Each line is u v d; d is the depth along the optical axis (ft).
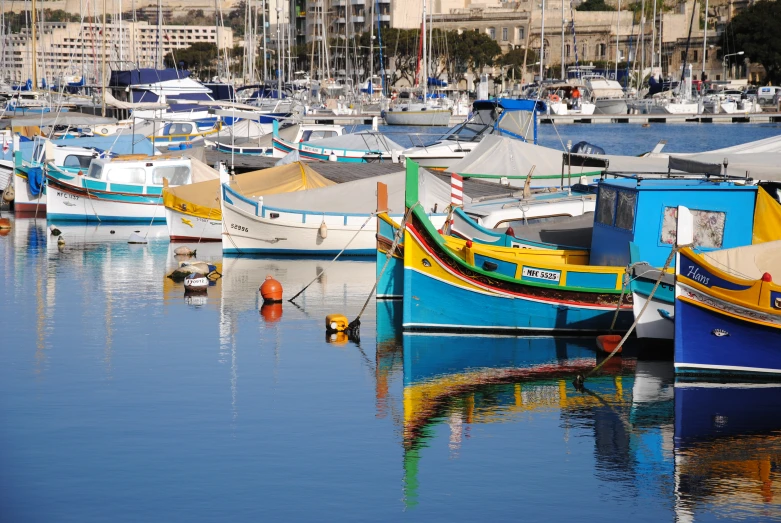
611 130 375.66
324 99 464.65
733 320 71.87
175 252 134.62
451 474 57.31
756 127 382.63
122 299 104.99
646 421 65.77
